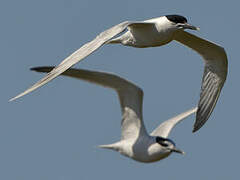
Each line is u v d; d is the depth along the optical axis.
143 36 14.26
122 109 17.64
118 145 17.81
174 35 15.13
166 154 17.61
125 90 17.33
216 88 15.96
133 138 17.69
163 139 17.67
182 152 17.59
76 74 16.66
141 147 17.56
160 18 14.30
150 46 14.41
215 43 15.49
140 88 17.30
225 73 15.84
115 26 11.95
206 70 15.91
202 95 15.95
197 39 15.55
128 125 17.78
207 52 15.79
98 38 11.66
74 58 11.13
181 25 14.16
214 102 16.00
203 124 15.99
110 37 11.60
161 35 14.24
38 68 15.59
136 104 17.50
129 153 17.70
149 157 17.62
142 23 13.99
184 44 15.84
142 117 17.66
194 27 14.19
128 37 14.41
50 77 10.86
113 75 16.88
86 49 11.31
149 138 17.64
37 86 10.74
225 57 15.69
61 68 10.97
